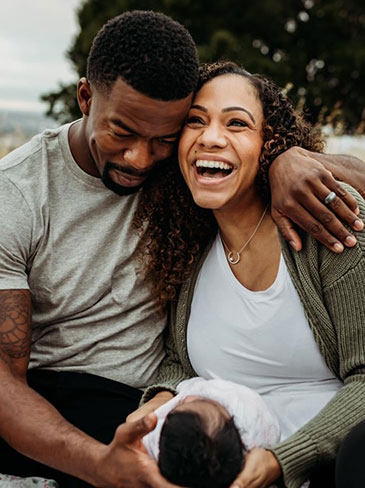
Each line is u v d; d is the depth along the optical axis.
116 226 1.98
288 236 1.72
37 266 1.94
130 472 1.51
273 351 1.80
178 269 1.95
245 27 15.38
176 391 1.86
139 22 1.67
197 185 1.80
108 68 1.70
